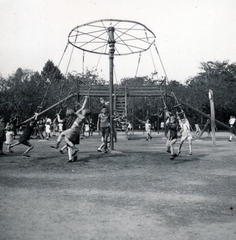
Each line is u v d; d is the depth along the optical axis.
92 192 5.89
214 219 4.34
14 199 5.38
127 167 8.81
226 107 47.84
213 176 7.56
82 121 9.84
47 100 34.31
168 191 5.98
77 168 8.58
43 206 4.96
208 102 46.31
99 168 8.60
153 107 43.38
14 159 10.37
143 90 24.06
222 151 13.61
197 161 10.20
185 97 45.38
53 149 14.21
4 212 4.64
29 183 6.66
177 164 9.49
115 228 3.97
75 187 6.29
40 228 3.97
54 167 8.72
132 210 4.75
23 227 4.01
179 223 4.17
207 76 54.66
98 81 40.56
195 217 4.42
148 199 5.39
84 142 19.23
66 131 9.68
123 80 46.50
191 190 6.08
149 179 7.14
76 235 3.74
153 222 4.20
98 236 3.71
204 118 46.16
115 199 5.39
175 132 10.68
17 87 34.19
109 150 12.69
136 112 44.81
